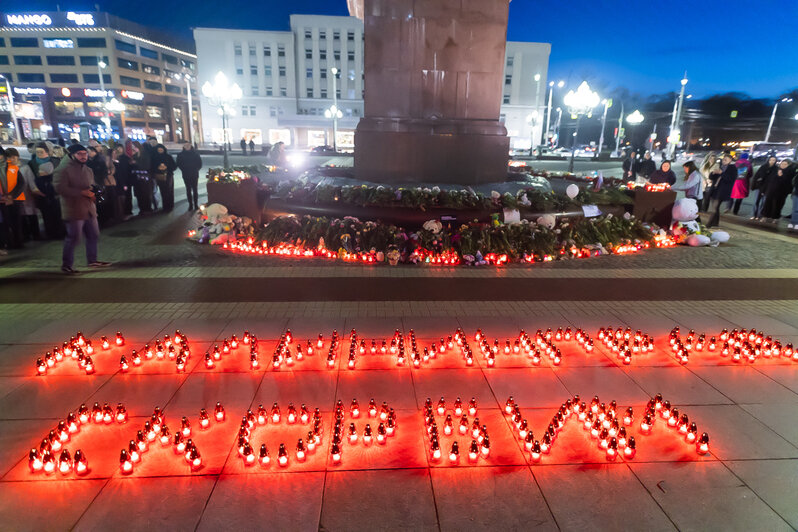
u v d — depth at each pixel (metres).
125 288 7.63
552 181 14.77
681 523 3.17
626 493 3.43
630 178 18.30
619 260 9.93
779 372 5.24
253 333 6.00
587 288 8.01
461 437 4.02
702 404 4.61
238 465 3.64
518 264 9.47
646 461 3.77
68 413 4.29
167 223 12.95
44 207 10.80
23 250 9.87
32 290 7.49
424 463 3.70
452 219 10.49
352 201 10.89
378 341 5.83
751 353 5.53
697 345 5.83
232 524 3.10
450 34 12.02
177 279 8.12
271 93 70.88
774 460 3.80
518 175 13.95
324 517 3.16
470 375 5.08
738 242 11.85
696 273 9.02
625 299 7.53
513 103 71.81
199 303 7.01
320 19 68.81
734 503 3.35
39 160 10.66
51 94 73.19
